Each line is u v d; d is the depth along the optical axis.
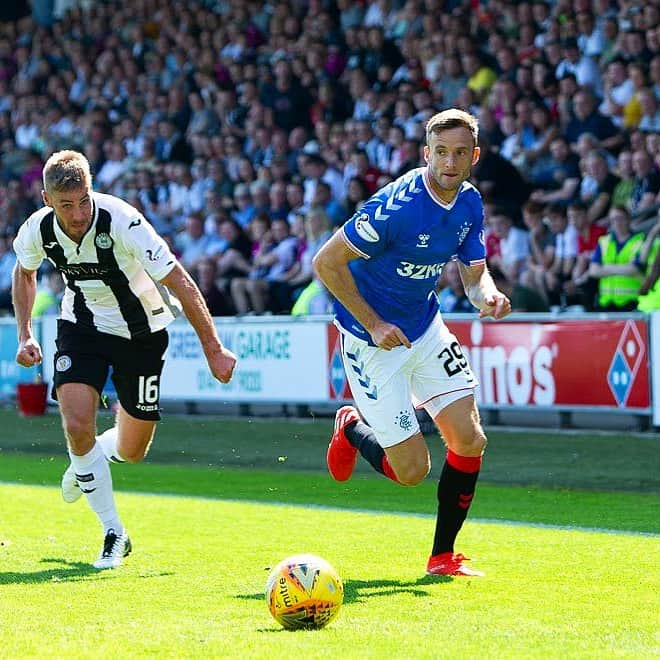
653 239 32.53
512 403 31.28
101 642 11.36
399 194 14.20
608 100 38.28
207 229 43.56
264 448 29.80
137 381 16.31
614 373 29.33
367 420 15.05
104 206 15.20
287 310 38.94
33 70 59.25
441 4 44.38
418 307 14.88
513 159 38.53
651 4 38.22
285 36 49.44
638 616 12.43
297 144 44.06
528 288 32.19
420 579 14.54
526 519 19.22
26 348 16.03
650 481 23.08
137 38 55.69
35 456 29.95
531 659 10.55
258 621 12.26
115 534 15.89
